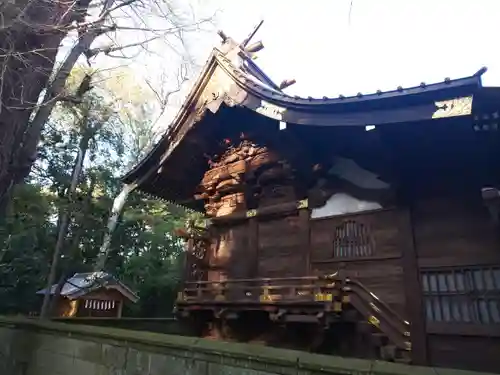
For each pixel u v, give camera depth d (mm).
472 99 4637
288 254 7992
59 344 5562
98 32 6273
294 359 3008
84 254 12492
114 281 16016
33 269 13188
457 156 6055
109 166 15586
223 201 10055
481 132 5035
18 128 5598
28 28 5410
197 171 10617
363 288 6074
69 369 5219
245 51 9398
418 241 6285
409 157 6246
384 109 5398
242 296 8141
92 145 14227
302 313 6316
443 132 5527
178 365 3912
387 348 5535
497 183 5910
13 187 5824
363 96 5473
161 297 20734
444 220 6145
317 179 7992
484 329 5305
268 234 8547
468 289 5645
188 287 8891
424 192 6492
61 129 13609
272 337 7680
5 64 4910
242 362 3385
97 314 15508
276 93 6980
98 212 12195
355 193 7309
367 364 2652
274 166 8695
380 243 6691
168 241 21734
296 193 8242
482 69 4449
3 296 14164
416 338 5746
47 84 6043
